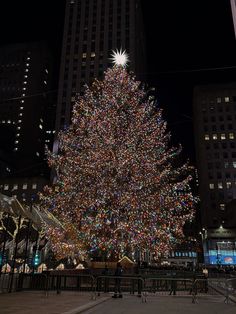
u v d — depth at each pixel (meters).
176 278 17.27
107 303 13.44
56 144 90.69
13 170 126.75
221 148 112.25
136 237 30.92
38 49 164.50
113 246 29.97
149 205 33.25
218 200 106.12
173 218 36.09
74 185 34.44
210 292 20.70
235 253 91.19
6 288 16.09
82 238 30.42
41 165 139.62
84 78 100.25
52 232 24.27
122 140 33.47
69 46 106.69
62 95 98.81
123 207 31.28
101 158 32.88
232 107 117.25
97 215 31.11
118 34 105.31
